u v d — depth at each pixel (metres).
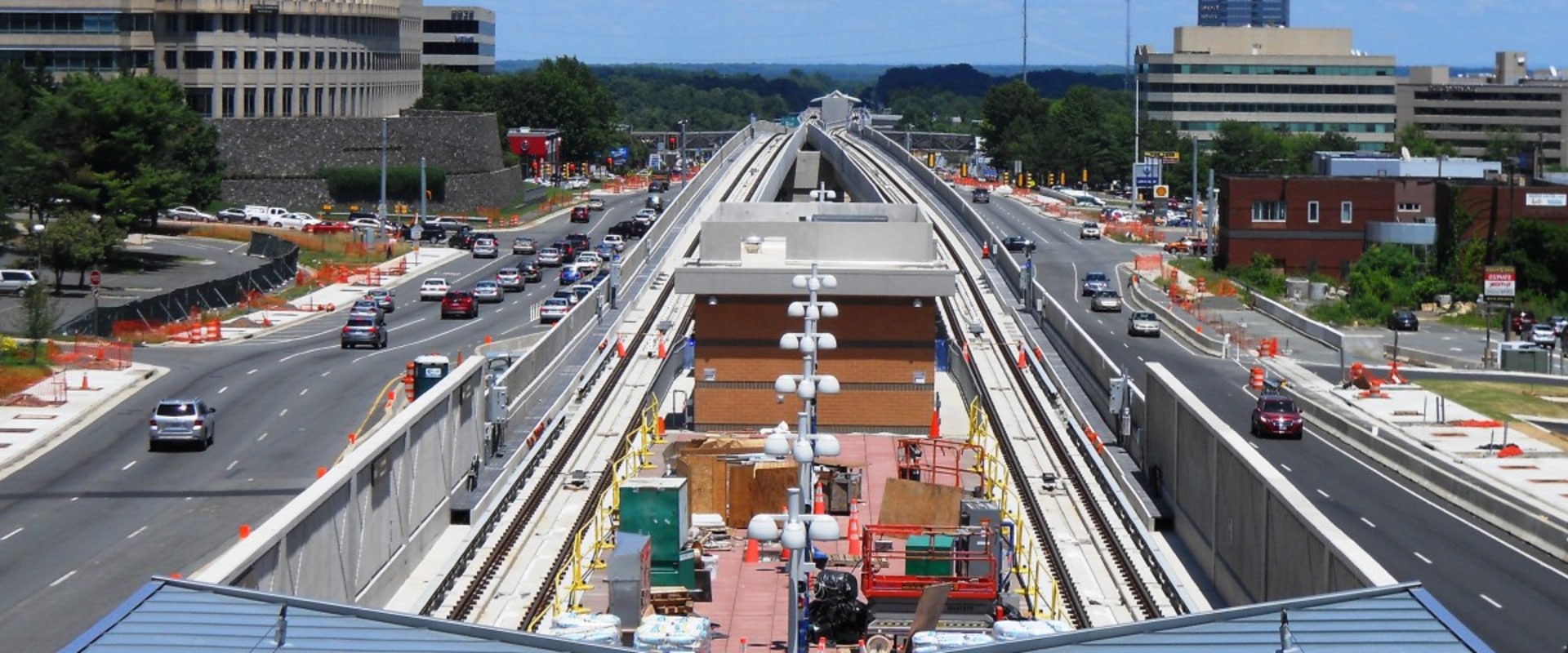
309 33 186.12
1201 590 46.81
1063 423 70.31
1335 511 58.69
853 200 185.75
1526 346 95.19
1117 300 119.12
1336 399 81.81
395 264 135.12
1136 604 45.50
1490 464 64.94
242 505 55.69
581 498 57.66
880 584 42.31
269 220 157.50
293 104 184.88
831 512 54.72
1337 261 140.62
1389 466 67.31
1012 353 89.50
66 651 26.08
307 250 140.75
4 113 138.50
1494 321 115.31
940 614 41.03
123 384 78.12
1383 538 54.69
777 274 69.00
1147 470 58.19
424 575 47.72
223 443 66.06
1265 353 97.81
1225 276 137.75
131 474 60.59
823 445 36.44
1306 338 105.25
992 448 66.81
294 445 65.62
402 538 47.56
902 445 62.12
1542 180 147.50
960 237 138.38
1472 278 127.62
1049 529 53.62
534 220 177.38
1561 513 55.22
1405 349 102.75
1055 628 36.12
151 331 96.12
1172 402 54.47
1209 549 47.84
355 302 106.88
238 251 137.38
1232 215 141.62
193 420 64.50
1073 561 50.12
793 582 31.88
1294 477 64.69
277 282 121.50
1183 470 52.19
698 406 70.06
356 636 27.12
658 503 44.91
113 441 66.69
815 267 46.75
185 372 83.06
